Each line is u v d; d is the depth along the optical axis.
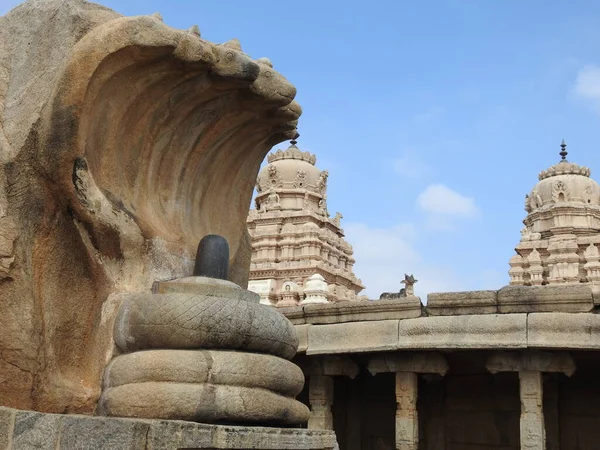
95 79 6.67
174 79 7.21
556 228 55.84
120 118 7.18
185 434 5.52
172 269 7.48
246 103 7.90
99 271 7.06
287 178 54.06
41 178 6.81
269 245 49.88
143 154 7.57
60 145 6.58
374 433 12.52
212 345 6.37
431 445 11.89
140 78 7.05
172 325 6.29
